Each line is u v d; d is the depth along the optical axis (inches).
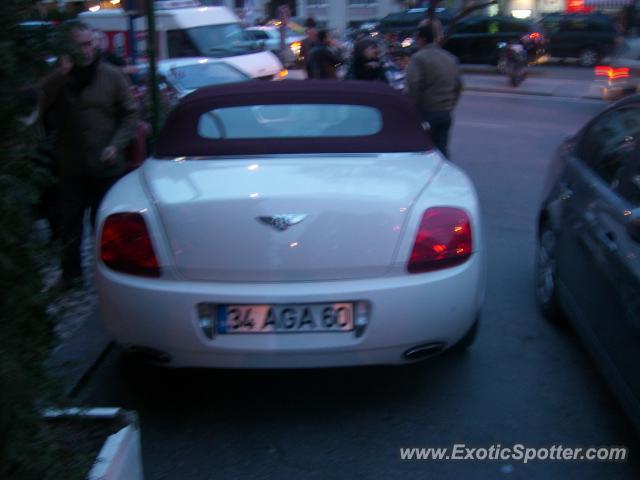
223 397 173.8
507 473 145.8
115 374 184.2
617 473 145.8
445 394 174.9
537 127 600.4
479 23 1099.3
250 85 195.8
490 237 302.5
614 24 1103.6
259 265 147.6
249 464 149.0
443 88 344.2
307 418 165.0
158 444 155.9
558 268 204.4
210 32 728.3
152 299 148.9
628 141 180.1
